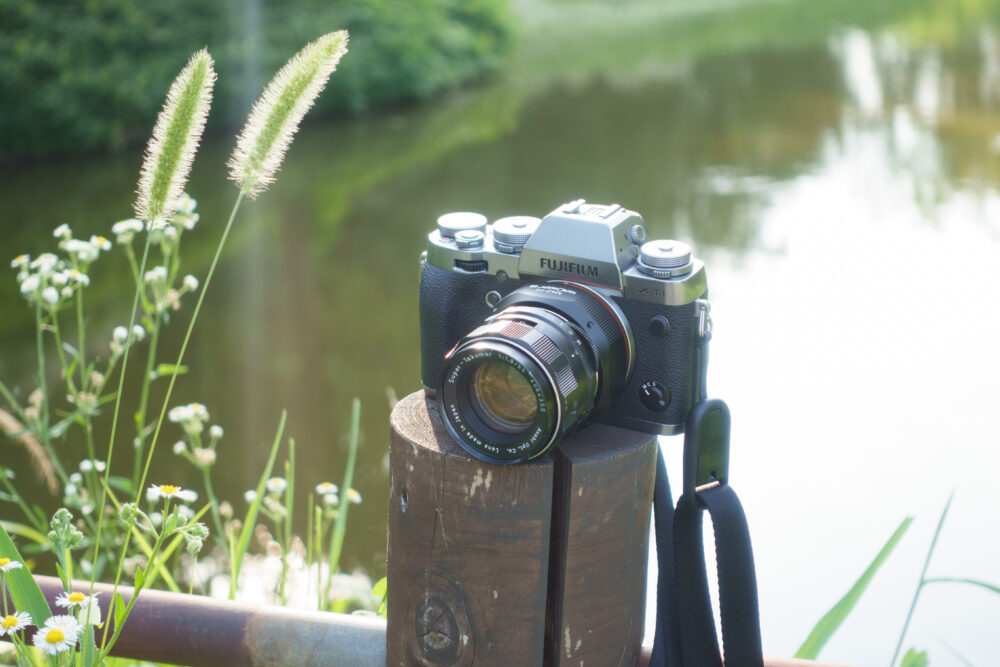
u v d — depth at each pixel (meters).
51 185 9.23
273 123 1.32
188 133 1.34
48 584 1.51
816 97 11.98
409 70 12.66
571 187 9.04
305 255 7.53
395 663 1.40
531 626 1.32
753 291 6.37
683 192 8.69
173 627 1.48
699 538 1.43
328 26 12.09
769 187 8.72
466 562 1.32
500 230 1.49
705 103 12.00
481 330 1.30
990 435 4.58
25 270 2.36
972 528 3.90
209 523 4.11
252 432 4.98
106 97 10.28
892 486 4.18
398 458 1.36
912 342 5.59
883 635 3.30
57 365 5.61
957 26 16.30
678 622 1.47
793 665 1.45
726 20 18.12
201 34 11.17
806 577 3.58
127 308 6.41
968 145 9.75
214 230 8.05
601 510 1.31
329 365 5.80
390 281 7.07
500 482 1.28
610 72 14.29
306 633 1.47
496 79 14.23
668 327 1.38
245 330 6.21
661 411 1.41
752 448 4.49
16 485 4.27
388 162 10.18
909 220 7.70
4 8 9.83
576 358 1.29
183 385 5.48
